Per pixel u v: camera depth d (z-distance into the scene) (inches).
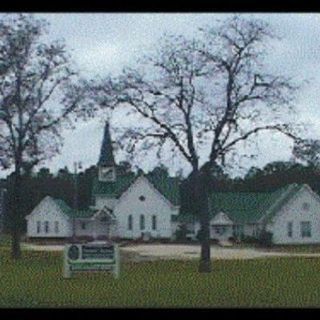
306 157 1904.5
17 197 2383.1
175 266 2031.3
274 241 3831.2
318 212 3885.3
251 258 2448.3
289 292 1259.8
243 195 4313.5
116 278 1560.0
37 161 2377.0
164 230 4146.2
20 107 2310.5
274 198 4084.6
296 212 3870.6
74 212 4436.5
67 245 1581.0
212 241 3956.7
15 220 2383.1
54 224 4384.8
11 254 2445.9
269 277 1625.2
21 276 1628.9
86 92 2294.5
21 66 2288.4
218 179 4616.1
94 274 1648.6
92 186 4813.0
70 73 2336.4
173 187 4301.2
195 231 4148.6
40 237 4394.7
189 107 1897.1
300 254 2770.7
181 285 1407.5
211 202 4269.2
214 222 4165.8
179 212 4387.3
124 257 2480.3
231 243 3860.7
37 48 2308.1
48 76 2320.4
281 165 5324.8
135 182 4180.6
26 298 1148.5
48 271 1800.0
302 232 3875.5
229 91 1888.5
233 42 1873.8
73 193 5260.8
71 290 1294.3
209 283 1456.7
